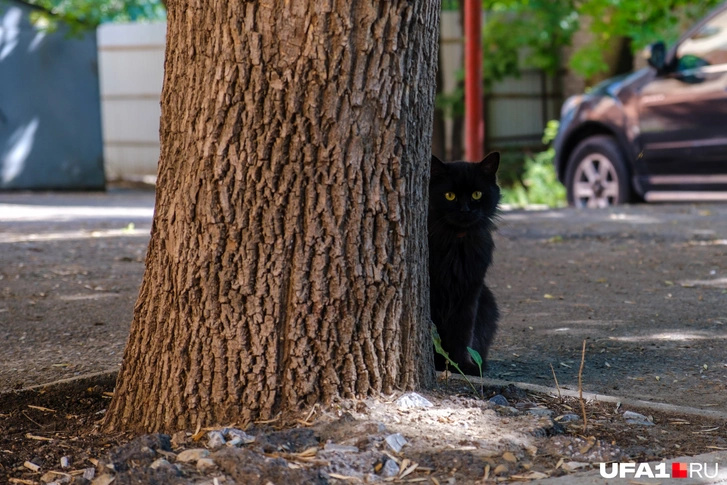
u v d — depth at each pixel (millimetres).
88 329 6664
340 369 3979
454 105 23734
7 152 20672
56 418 4648
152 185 25328
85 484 3520
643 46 21875
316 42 3764
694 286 8258
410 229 4082
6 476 3719
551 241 11250
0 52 20312
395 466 3484
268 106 3816
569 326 6688
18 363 5652
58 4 23984
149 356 4160
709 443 3898
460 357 5336
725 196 13164
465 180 5438
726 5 13070
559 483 3359
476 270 5328
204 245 3936
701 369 5359
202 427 3963
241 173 3865
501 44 23453
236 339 3939
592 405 4457
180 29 3957
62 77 21125
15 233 12336
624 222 12508
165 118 4074
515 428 3895
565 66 25547
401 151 3980
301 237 3891
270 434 3689
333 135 3840
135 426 4203
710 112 12906
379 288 4008
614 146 14383
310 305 3922
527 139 25547
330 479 3385
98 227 13031
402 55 3910
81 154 21594
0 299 7863
